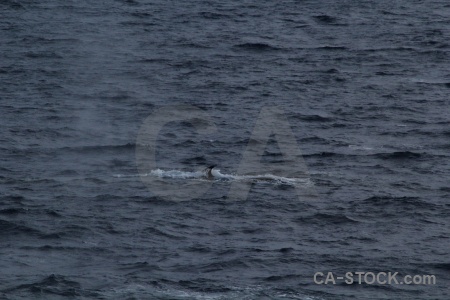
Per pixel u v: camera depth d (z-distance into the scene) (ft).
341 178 533.55
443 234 455.63
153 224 456.45
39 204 476.95
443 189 519.60
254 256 422.00
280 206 484.74
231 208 480.23
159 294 379.96
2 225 444.96
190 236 445.37
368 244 441.68
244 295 382.22
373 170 551.18
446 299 389.19
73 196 491.31
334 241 444.14
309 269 411.13
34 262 410.11
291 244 438.81
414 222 469.57
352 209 483.10
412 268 415.64
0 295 375.25
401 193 510.58
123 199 487.61
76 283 388.57
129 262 412.98
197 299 377.09
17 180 516.73
